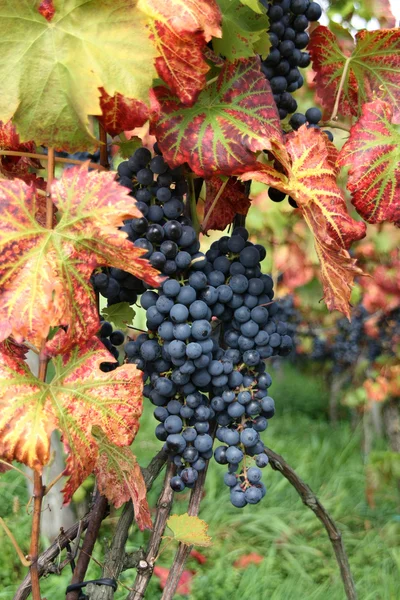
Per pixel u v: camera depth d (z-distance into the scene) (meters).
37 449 0.77
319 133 0.89
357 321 3.54
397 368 3.22
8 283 0.77
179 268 0.88
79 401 0.81
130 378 0.82
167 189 0.88
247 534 2.93
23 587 0.94
